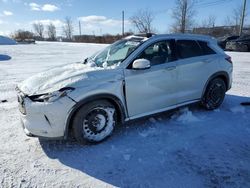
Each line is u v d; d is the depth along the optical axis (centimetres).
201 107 531
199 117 480
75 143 374
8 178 291
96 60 448
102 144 372
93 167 315
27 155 341
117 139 388
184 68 447
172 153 348
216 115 492
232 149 359
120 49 430
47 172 304
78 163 324
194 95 479
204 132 414
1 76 920
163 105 433
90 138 362
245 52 1938
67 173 303
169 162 326
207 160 330
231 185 280
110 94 362
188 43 471
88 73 359
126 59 390
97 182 287
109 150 355
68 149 357
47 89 335
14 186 278
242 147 364
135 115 401
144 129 424
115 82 366
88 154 345
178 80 443
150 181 288
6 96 638
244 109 524
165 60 429
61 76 361
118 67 380
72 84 337
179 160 330
